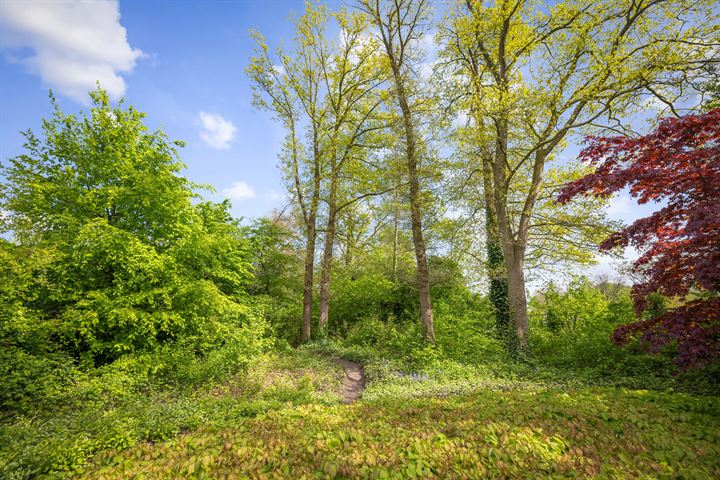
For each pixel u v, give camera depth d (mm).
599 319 12852
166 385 8656
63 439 5242
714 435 4742
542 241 13859
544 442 4684
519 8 11594
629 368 9391
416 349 11984
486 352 12453
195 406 6883
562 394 7012
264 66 17547
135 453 5051
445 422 5652
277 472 4301
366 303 20031
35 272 9086
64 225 10156
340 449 4801
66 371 7949
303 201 18391
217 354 9703
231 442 5168
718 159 5395
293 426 5777
